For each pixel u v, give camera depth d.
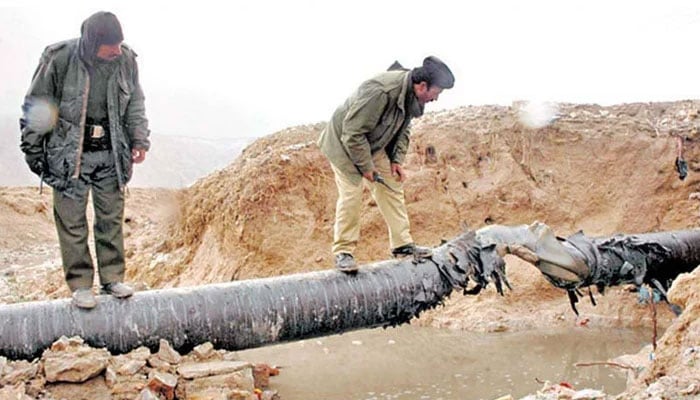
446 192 10.83
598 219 10.38
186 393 5.16
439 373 6.93
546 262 7.02
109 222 5.40
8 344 5.10
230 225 10.81
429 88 5.42
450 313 9.22
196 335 5.64
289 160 10.84
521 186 10.63
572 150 10.79
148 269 12.07
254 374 6.52
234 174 11.77
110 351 5.36
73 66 4.87
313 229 10.59
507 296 9.43
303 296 6.00
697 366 4.61
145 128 5.30
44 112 4.85
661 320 8.66
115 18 4.80
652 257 7.98
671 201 10.20
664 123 10.88
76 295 5.36
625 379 6.50
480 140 11.12
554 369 6.96
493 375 6.80
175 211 12.59
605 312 8.96
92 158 5.12
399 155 6.04
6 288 12.86
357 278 6.21
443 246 6.71
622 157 10.55
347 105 5.71
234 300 5.82
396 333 8.70
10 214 24.56
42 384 4.79
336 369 7.18
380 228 10.57
